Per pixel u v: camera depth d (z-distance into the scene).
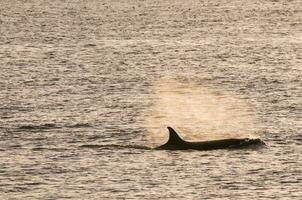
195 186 106.19
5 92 187.75
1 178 110.00
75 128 144.75
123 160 119.31
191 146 126.19
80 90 192.50
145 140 136.62
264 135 138.12
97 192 103.75
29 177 110.50
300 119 153.62
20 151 125.56
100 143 132.75
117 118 156.12
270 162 117.50
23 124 147.50
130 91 193.25
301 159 119.25
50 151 125.38
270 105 171.00
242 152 123.75
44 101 174.75
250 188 105.25
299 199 100.75
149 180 108.94
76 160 119.38
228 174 111.44
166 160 119.12
